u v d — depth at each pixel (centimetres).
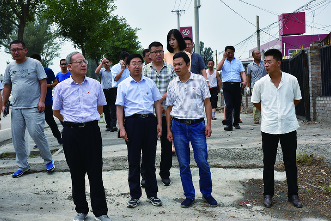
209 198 371
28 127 488
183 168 375
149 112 374
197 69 545
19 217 335
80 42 2391
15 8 1952
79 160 325
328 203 364
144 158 377
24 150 502
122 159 560
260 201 378
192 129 370
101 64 877
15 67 496
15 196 409
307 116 860
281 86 360
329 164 482
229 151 563
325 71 807
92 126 322
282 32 3203
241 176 464
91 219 336
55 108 326
